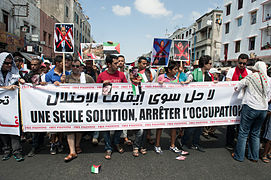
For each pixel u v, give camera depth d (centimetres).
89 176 281
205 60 381
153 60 410
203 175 288
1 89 322
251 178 282
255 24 1936
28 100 332
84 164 320
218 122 371
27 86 331
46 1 2202
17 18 1373
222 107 370
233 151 383
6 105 325
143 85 349
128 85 345
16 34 1329
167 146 411
